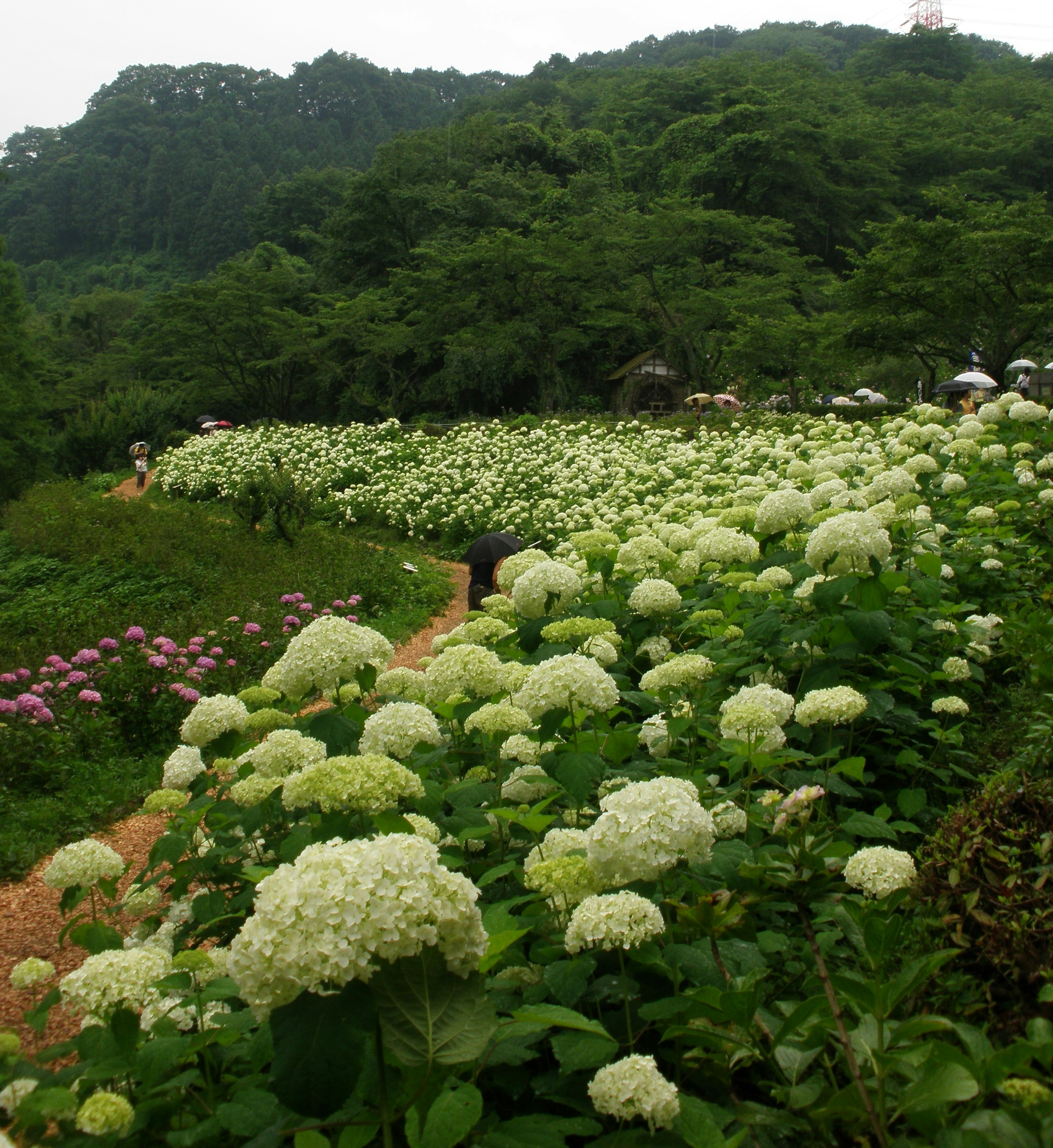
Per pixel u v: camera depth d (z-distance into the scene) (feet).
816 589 13.92
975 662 15.67
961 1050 6.50
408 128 480.23
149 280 385.70
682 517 29.89
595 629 12.55
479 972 6.43
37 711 23.53
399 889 5.85
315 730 11.21
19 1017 13.19
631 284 153.99
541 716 10.02
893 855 8.70
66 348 265.95
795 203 210.38
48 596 47.65
